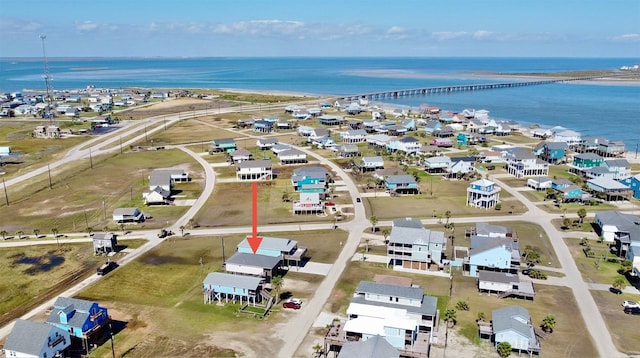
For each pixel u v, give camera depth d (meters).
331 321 74.19
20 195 143.00
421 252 92.31
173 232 112.62
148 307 78.88
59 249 103.38
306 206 124.56
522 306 78.94
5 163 183.62
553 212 125.31
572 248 102.44
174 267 93.94
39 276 90.94
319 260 96.62
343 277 89.25
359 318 69.00
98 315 70.25
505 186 149.00
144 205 132.75
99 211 128.25
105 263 95.94
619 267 93.56
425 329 70.94
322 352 66.19
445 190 145.12
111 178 160.50
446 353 66.00
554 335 70.31
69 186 151.62
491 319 73.56
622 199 135.12
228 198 138.25
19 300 82.00
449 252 100.62
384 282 79.81
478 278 87.88
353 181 155.00
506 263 88.50
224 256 98.75
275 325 73.25
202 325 73.38
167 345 68.19
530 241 106.06
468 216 122.25
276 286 83.00
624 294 83.00
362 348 60.06
